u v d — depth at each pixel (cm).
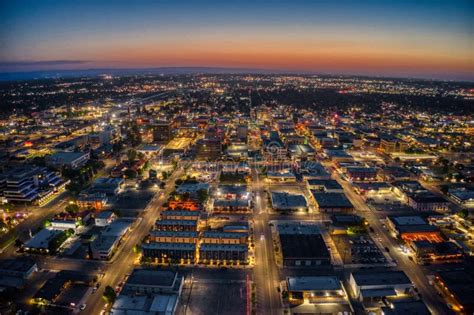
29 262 18988
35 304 16112
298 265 19550
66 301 16300
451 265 19538
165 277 17188
